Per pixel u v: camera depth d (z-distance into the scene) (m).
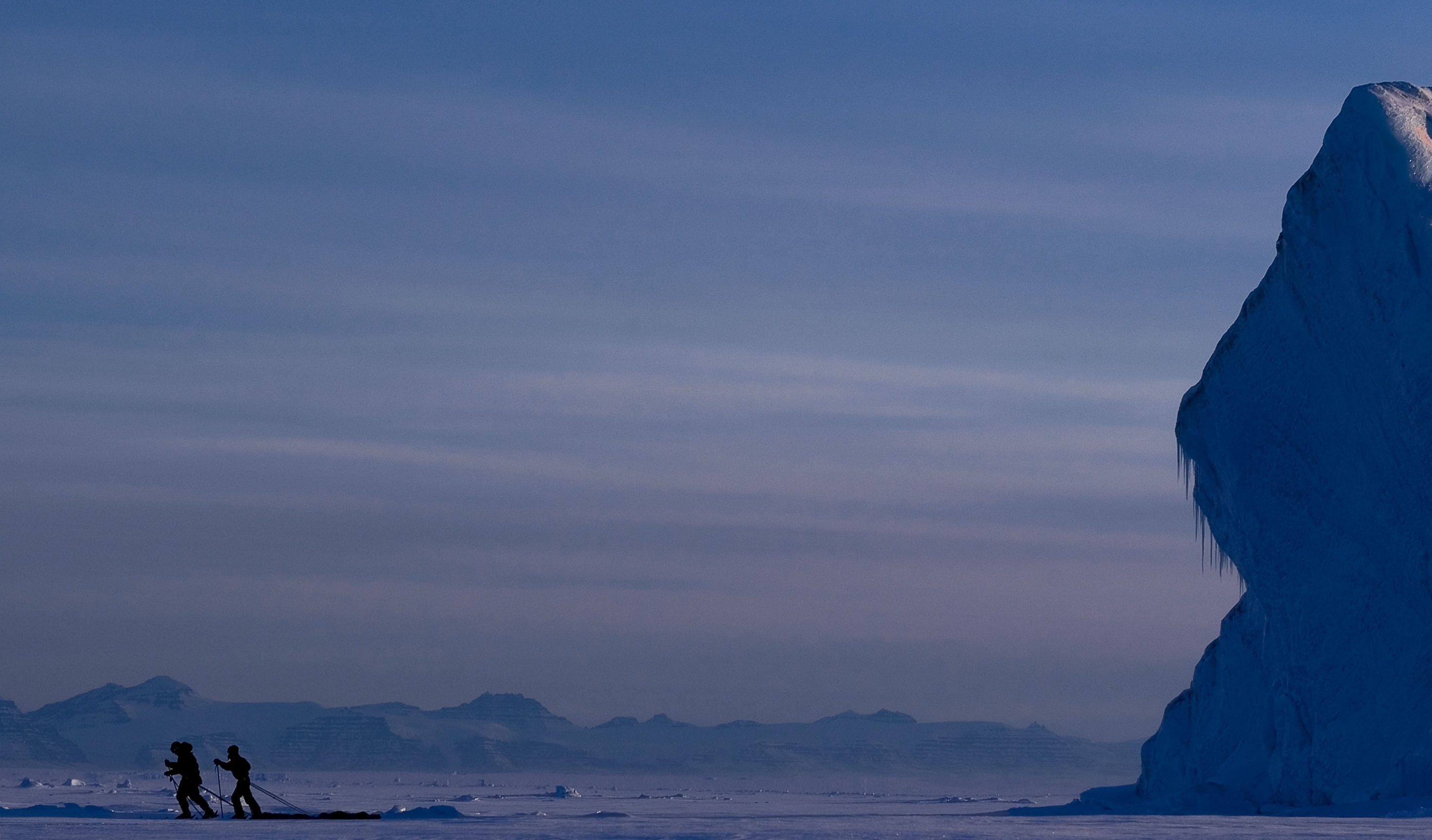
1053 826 37.59
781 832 34.34
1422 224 50.31
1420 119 52.62
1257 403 55.62
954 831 35.19
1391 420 50.41
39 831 35.19
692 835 32.59
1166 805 53.25
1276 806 49.94
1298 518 53.38
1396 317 50.75
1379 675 49.22
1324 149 53.84
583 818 50.50
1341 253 53.22
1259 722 55.38
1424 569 48.56
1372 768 47.69
